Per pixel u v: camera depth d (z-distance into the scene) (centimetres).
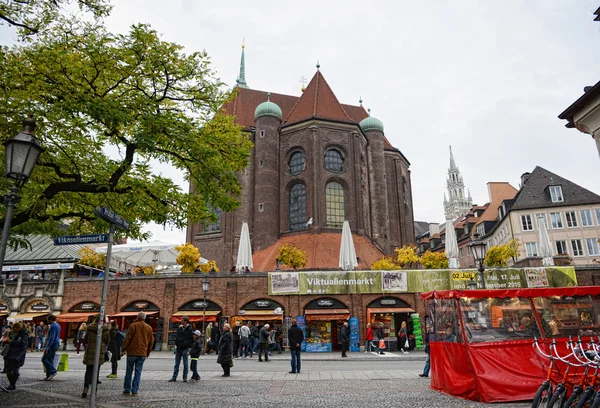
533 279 3675
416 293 3603
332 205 5294
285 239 5172
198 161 1444
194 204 1662
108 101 1244
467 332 1145
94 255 3791
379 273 3606
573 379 859
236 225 5291
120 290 3612
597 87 1291
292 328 1855
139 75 1391
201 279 3566
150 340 1266
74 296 3694
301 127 5512
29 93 1227
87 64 1313
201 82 1498
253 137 5741
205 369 2055
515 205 6162
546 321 1187
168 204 1599
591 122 1407
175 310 3516
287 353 3186
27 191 1438
